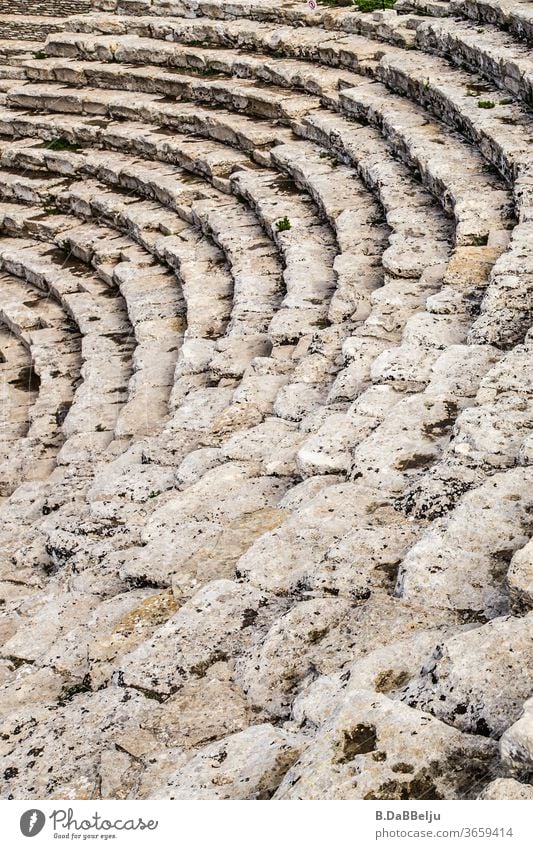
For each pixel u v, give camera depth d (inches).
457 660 199.2
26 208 836.6
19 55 997.2
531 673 194.2
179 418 431.8
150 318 602.9
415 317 401.4
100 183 815.7
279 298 542.3
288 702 226.2
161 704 237.5
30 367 665.6
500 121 545.3
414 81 644.7
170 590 291.6
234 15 882.8
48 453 528.4
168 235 697.6
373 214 572.4
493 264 433.7
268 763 197.3
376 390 360.8
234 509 328.5
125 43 912.9
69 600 311.6
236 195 695.1
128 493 378.6
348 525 283.6
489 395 316.8
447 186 514.3
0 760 229.0
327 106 727.1
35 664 282.7
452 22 695.1
